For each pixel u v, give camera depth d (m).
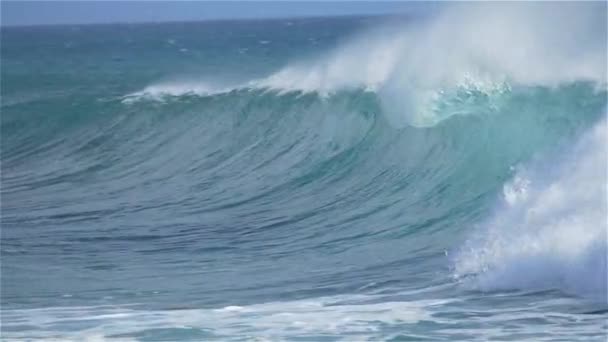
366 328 44.31
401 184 81.12
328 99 93.69
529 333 43.25
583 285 49.53
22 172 100.31
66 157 104.62
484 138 81.44
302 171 88.81
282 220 73.94
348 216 74.00
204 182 89.88
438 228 69.31
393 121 86.62
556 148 65.06
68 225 75.06
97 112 109.50
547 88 82.81
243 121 99.81
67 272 59.31
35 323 46.66
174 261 61.94
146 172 96.56
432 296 50.19
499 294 49.69
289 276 56.75
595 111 81.25
